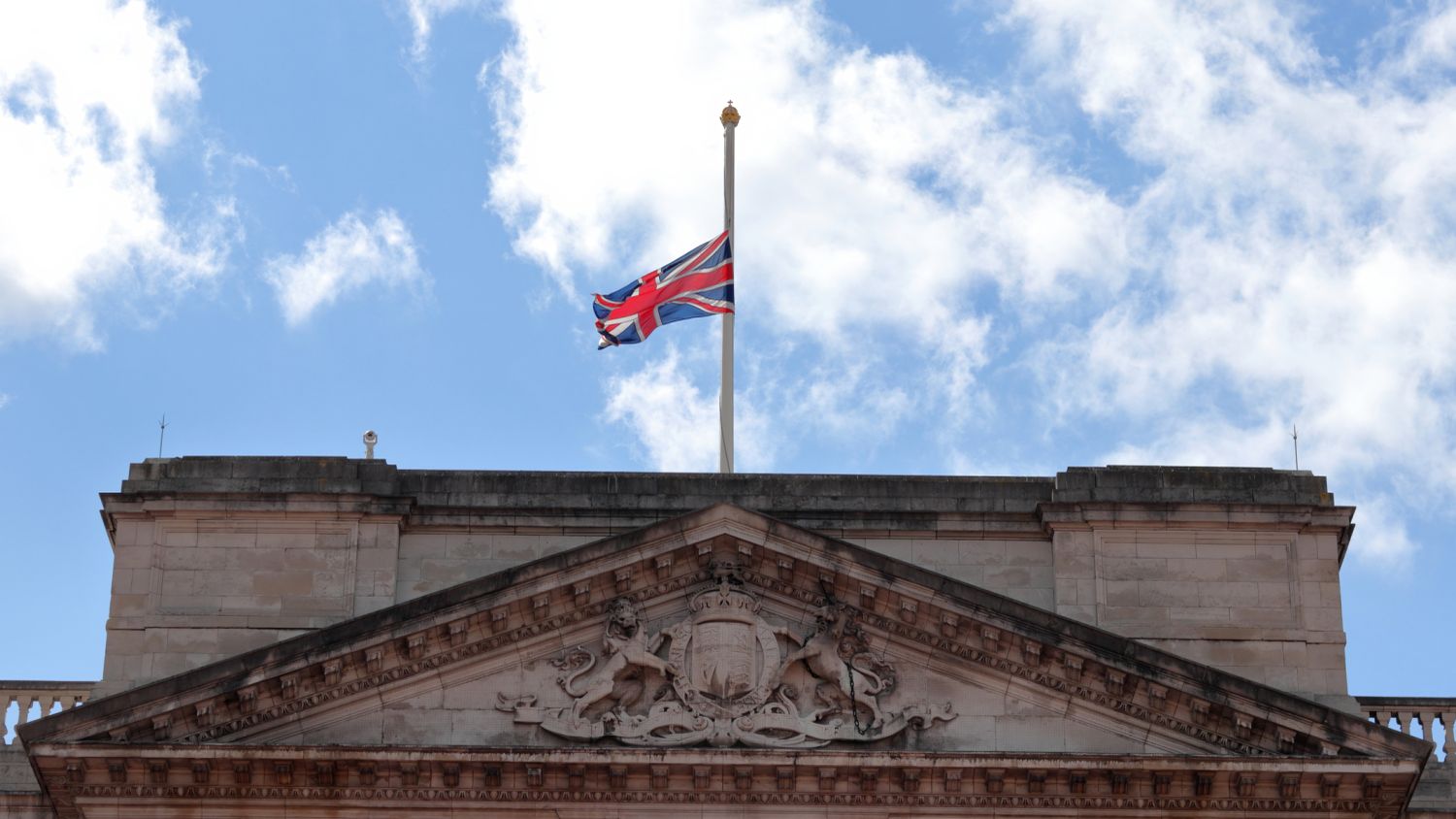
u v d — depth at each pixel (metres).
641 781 60.16
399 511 65.50
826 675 61.38
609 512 65.81
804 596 62.06
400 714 61.03
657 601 62.16
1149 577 65.25
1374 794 60.12
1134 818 60.03
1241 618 64.94
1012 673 61.44
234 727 60.41
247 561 65.12
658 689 61.38
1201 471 66.44
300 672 60.50
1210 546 65.62
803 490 66.38
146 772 59.69
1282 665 64.56
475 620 61.28
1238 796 60.12
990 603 61.34
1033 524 66.06
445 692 61.28
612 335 71.62
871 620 61.94
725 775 60.12
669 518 62.25
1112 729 61.09
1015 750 60.59
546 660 61.69
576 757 59.88
